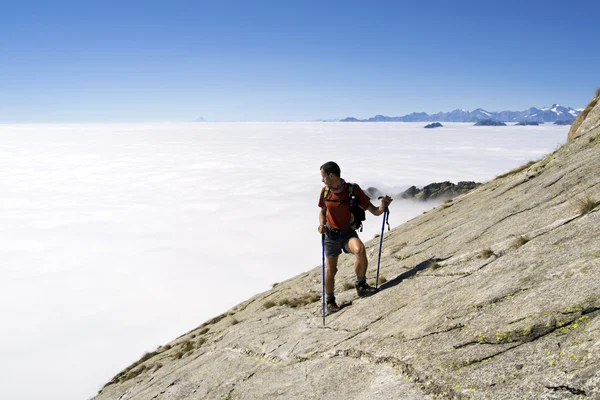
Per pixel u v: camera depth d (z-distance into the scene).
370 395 4.82
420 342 5.18
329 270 8.01
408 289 7.16
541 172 9.65
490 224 8.18
